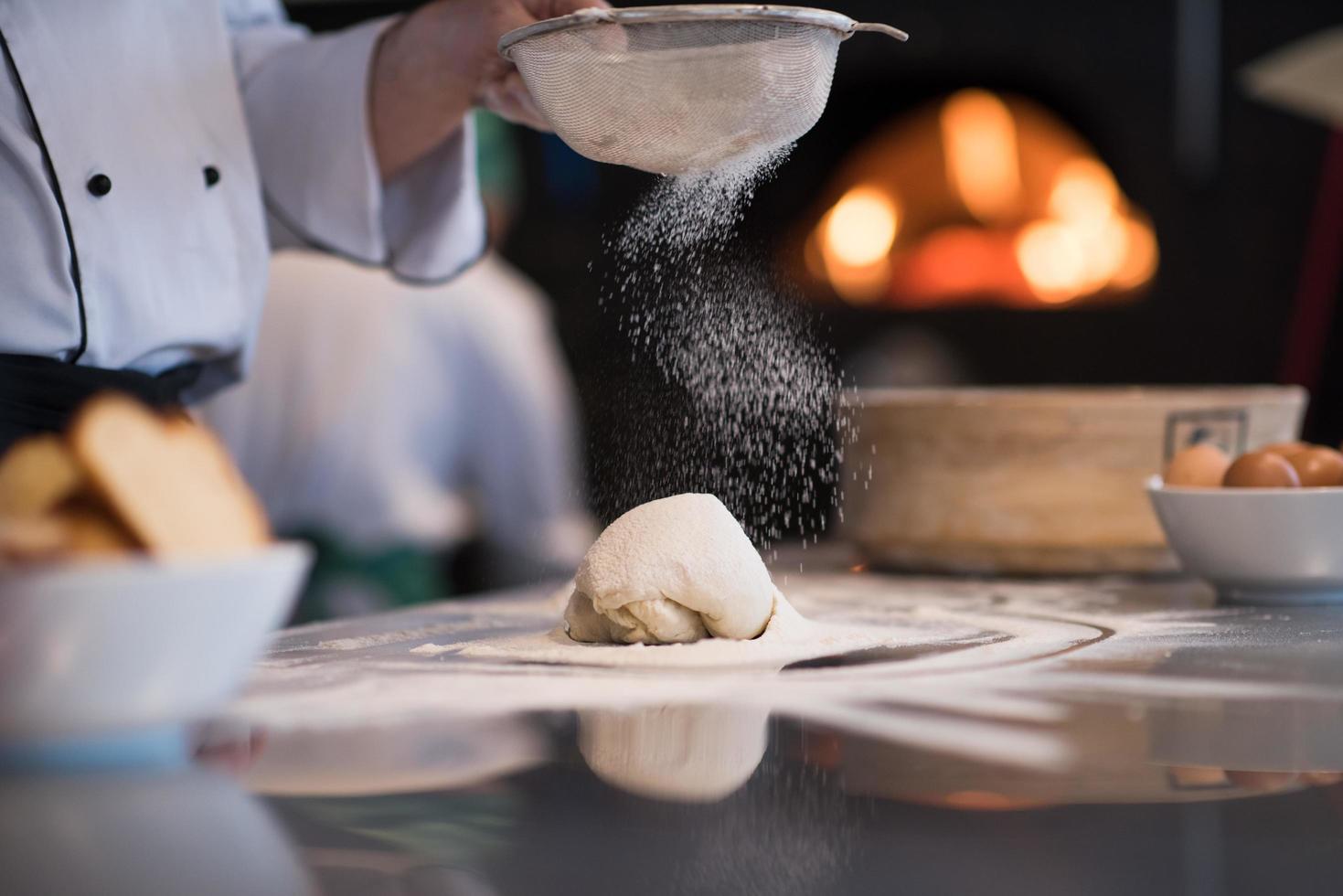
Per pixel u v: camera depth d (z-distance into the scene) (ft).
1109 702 3.91
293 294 8.96
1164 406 5.72
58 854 2.71
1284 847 2.76
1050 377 12.32
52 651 2.95
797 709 3.89
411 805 3.09
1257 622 4.80
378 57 5.74
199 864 2.66
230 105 5.58
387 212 6.04
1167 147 12.08
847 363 12.47
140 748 3.40
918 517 5.91
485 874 2.62
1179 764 3.43
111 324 5.21
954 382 12.37
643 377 5.35
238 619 3.15
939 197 12.41
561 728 3.77
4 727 3.02
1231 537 5.01
